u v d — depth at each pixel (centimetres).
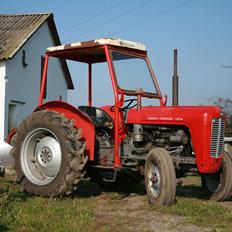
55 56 797
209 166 650
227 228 519
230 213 596
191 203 645
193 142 659
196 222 547
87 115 716
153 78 760
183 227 527
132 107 725
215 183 712
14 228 493
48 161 707
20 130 744
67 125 688
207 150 649
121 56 728
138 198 714
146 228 522
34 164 733
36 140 736
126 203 670
